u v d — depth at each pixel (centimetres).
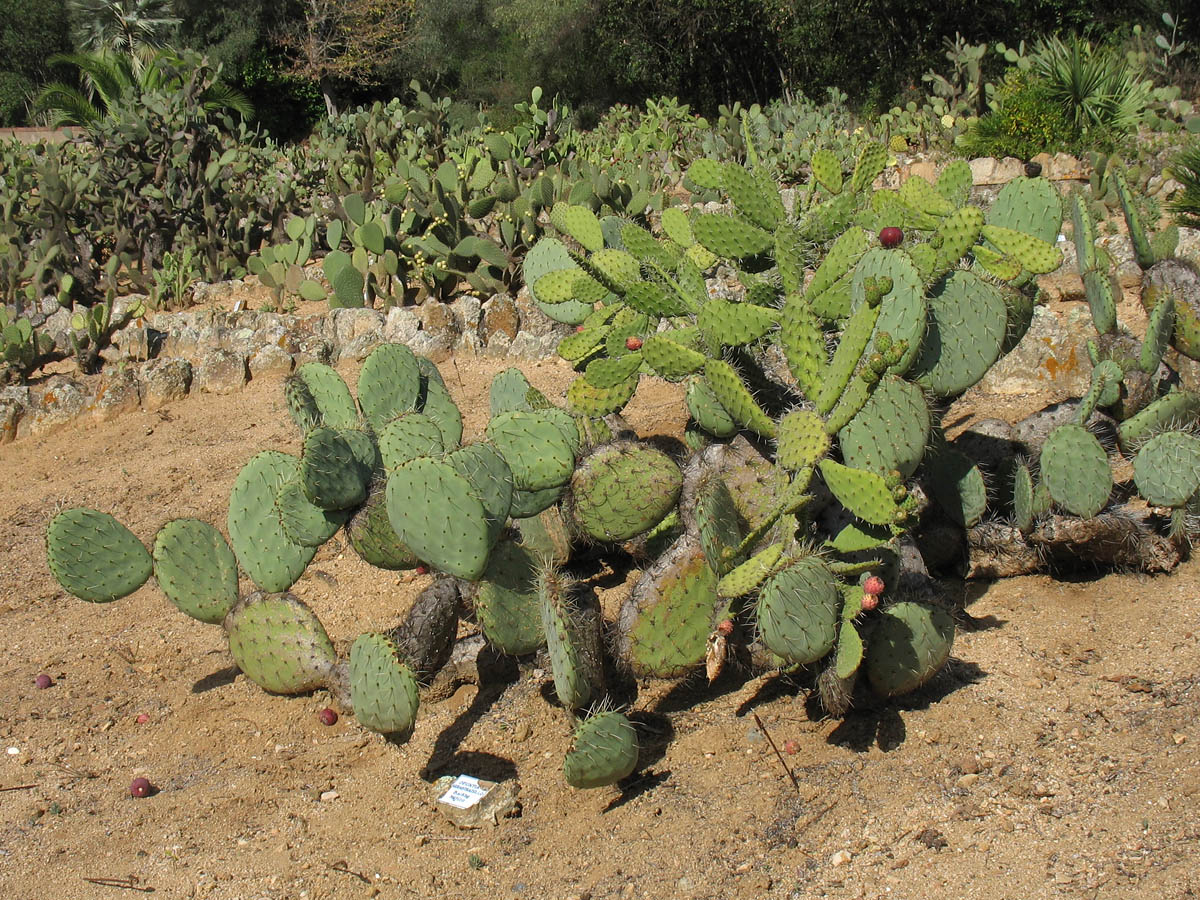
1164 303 389
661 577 325
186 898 301
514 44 2414
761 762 317
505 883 294
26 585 451
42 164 980
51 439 573
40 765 351
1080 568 375
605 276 383
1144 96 1109
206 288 784
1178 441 359
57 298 758
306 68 2528
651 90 2269
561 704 347
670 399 541
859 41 1989
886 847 287
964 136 1108
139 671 392
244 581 431
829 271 341
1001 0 1811
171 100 913
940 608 323
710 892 283
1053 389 497
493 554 329
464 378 588
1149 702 315
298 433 548
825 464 308
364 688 318
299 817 322
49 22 2834
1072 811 288
